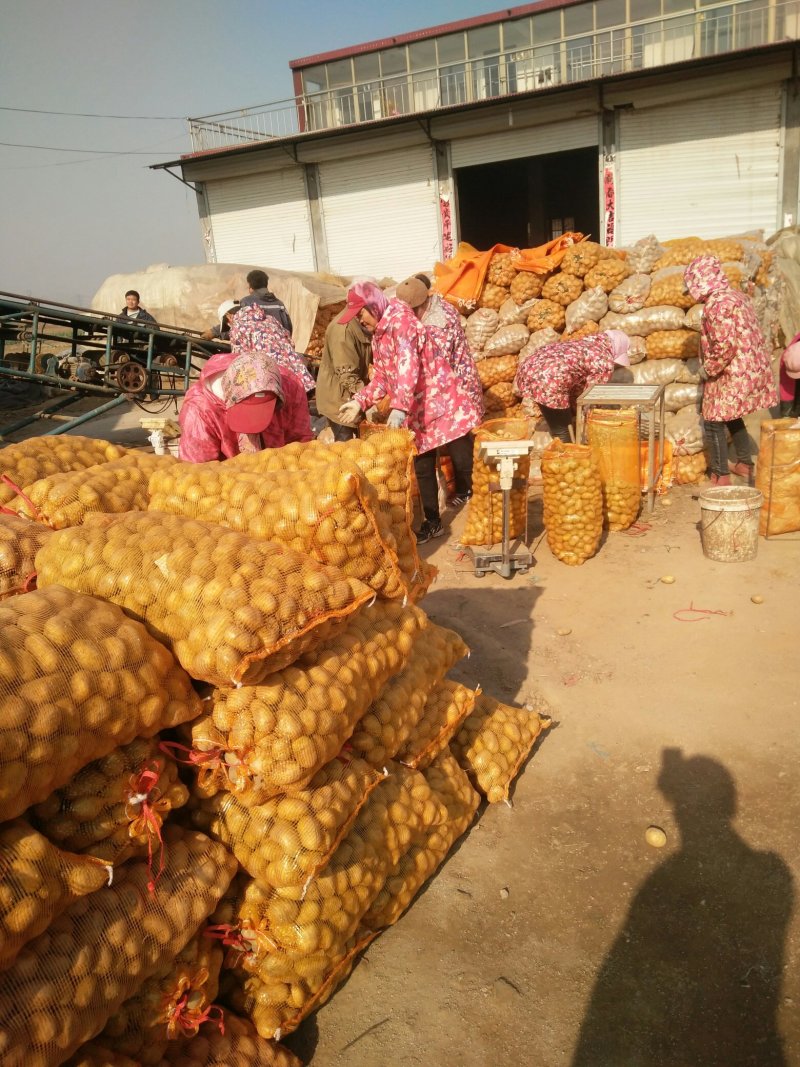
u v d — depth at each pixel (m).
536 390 6.62
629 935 2.57
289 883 2.07
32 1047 1.55
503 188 26.53
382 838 2.47
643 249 7.72
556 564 5.67
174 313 12.90
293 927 2.15
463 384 6.16
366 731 2.51
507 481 5.29
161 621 1.99
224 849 2.13
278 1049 2.15
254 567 2.05
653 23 19.17
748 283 7.37
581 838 3.03
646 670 4.16
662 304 7.38
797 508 5.64
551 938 2.58
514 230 27.31
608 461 6.05
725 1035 2.22
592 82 18.03
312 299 12.13
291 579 2.08
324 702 2.12
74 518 2.57
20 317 9.84
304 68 23.36
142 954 1.81
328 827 2.13
